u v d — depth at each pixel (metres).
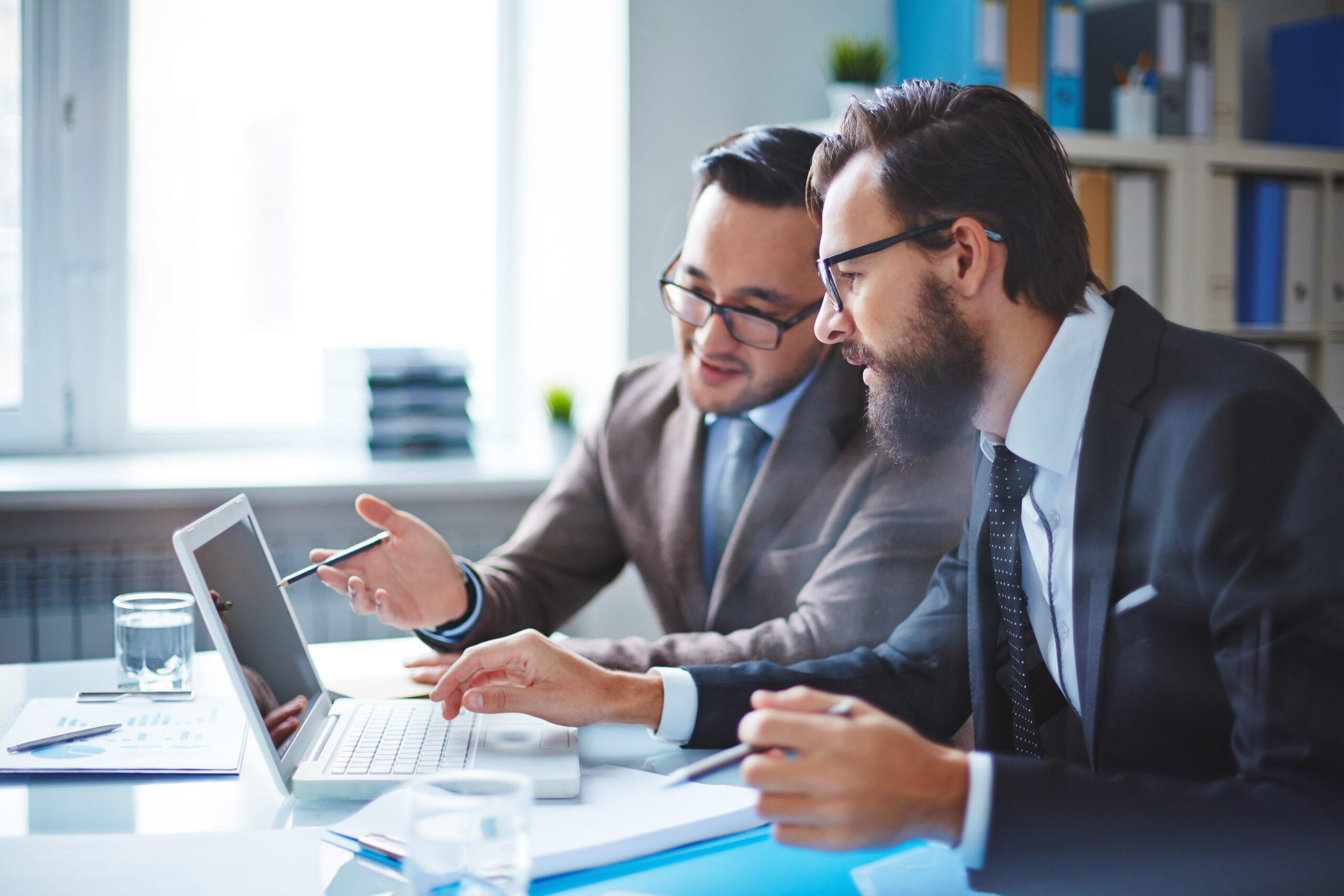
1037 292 0.96
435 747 0.99
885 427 1.06
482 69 2.87
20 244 2.43
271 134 2.67
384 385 2.57
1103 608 0.91
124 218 2.51
